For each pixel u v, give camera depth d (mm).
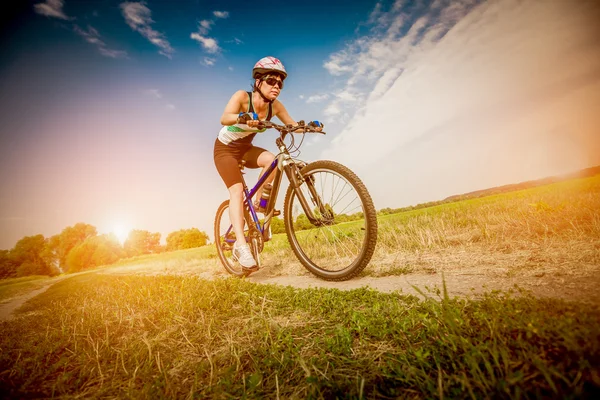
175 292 2334
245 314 1704
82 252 64688
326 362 1054
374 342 1152
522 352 817
